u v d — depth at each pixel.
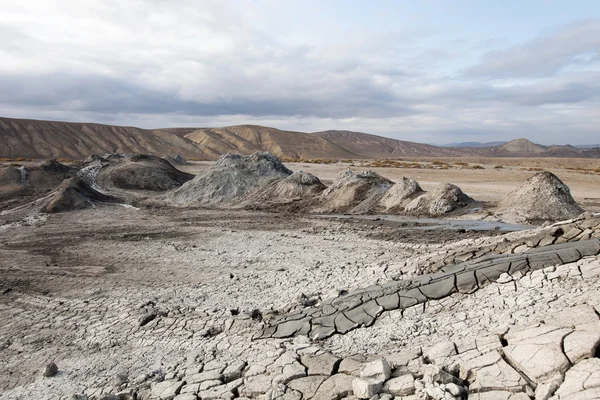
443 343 5.55
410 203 20.89
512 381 4.44
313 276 10.65
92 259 14.94
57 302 10.65
